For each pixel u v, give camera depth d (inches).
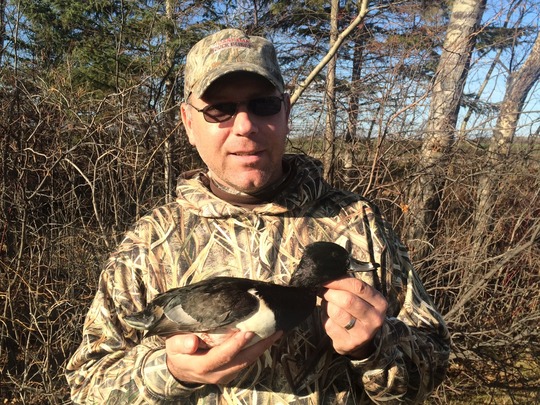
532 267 86.5
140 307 27.9
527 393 90.3
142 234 29.2
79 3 119.0
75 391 28.1
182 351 23.0
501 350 92.0
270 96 28.5
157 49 97.2
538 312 82.4
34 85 89.8
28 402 77.4
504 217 80.7
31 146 79.1
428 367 26.7
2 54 85.9
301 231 28.8
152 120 79.1
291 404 25.4
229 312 23.6
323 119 84.7
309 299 25.1
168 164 82.7
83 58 121.4
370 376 25.1
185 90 31.1
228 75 27.4
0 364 80.7
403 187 85.0
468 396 90.1
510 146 85.7
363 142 86.1
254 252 28.0
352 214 30.0
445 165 85.6
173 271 28.0
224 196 30.0
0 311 81.5
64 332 76.0
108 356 27.8
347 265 25.8
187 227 28.9
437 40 89.2
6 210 82.5
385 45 78.4
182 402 25.8
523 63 90.3
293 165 31.6
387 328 25.4
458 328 85.9
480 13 86.9
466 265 83.0
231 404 25.5
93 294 79.7
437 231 85.1
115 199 76.9
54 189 87.3
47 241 79.4
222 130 28.3
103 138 83.6
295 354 26.0
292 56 94.4
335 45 72.4
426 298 30.5
